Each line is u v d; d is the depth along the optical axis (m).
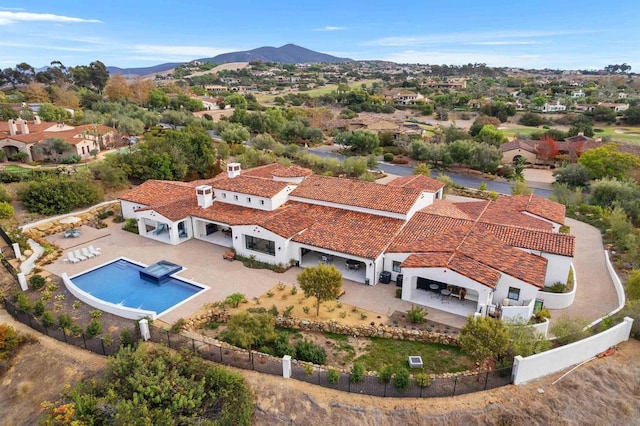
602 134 123.50
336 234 37.12
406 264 31.41
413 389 22.27
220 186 45.19
